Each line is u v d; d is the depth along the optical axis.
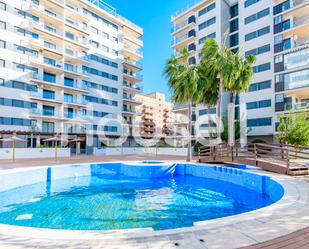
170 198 10.53
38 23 33.78
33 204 9.47
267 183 10.68
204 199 10.30
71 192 11.73
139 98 77.19
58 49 37.50
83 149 38.41
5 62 30.78
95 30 43.72
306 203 6.07
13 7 31.81
